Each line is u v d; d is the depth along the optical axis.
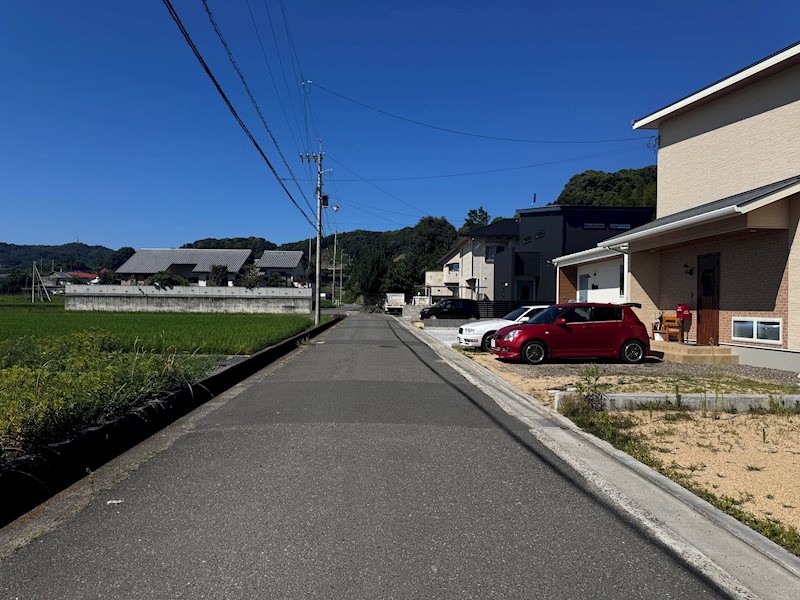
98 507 4.39
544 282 31.58
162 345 14.46
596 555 3.67
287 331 20.23
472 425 7.31
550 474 5.36
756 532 4.02
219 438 6.53
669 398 8.30
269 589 3.15
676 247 15.55
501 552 3.68
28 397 5.20
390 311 54.56
